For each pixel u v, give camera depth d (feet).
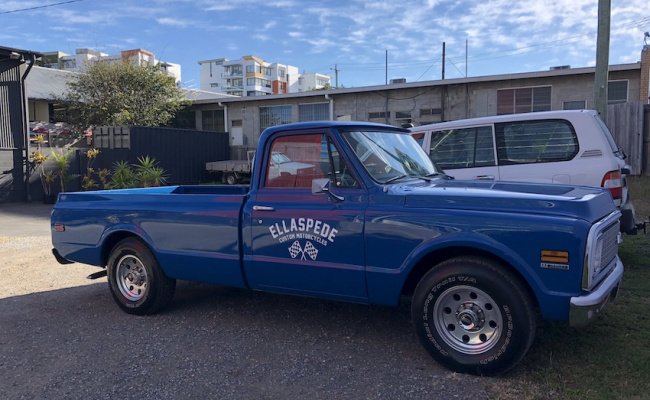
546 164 21.57
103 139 69.31
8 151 58.34
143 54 171.63
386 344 14.48
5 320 17.47
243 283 15.60
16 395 12.10
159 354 14.24
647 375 11.87
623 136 53.01
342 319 16.63
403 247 12.82
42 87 98.58
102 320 17.28
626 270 20.66
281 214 14.52
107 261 18.54
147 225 17.06
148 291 17.25
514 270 11.93
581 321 11.10
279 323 16.44
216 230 15.74
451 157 24.06
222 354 14.11
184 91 107.76
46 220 45.16
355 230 13.41
